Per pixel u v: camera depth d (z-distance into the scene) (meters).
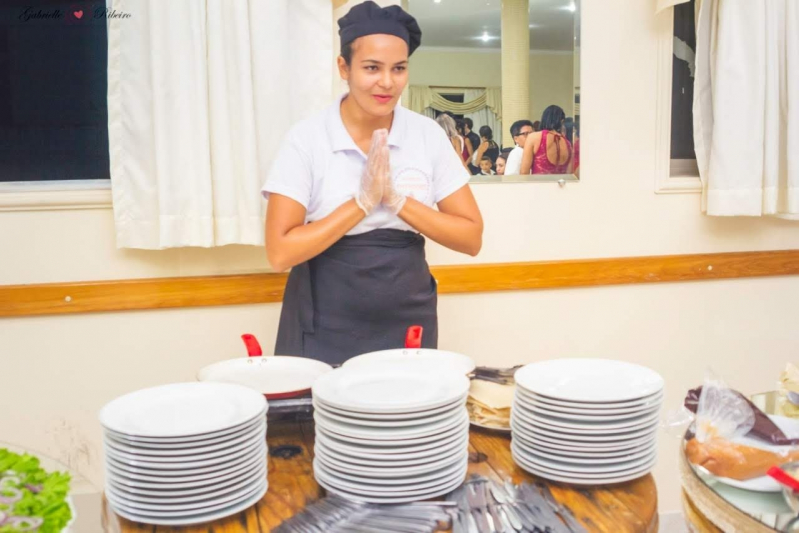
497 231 2.87
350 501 1.07
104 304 2.56
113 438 1.07
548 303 2.94
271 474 1.20
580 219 2.93
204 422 1.11
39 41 2.52
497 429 1.36
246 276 2.66
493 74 2.80
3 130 2.53
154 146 2.46
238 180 2.50
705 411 1.23
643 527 1.03
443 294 2.83
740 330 3.14
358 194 1.88
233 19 2.42
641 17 2.88
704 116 2.91
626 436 1.14
